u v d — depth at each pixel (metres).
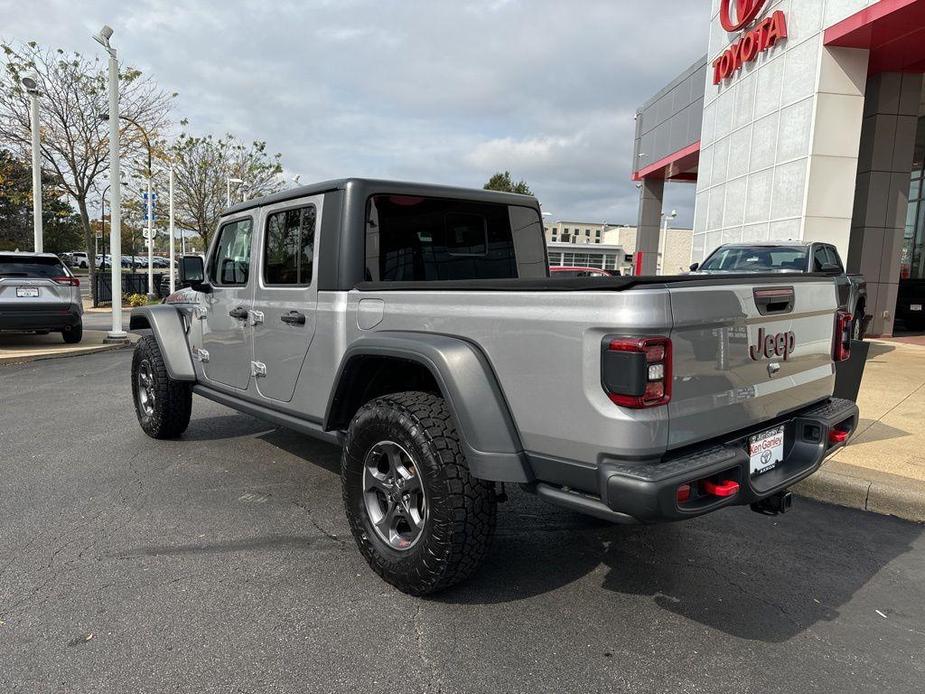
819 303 3.23
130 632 2.70
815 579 3.28
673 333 2.38
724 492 2.49
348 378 3.37
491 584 3.17
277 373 4.06
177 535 3.68
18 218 56.41
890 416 6.36
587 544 3.66
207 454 5.27
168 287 30.20
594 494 2.51
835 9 11.83
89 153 23.19
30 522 3.85
